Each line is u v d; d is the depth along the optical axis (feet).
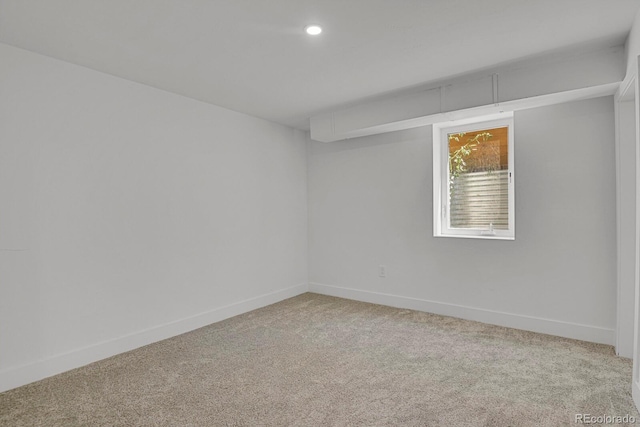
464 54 8.08
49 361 7.84
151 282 9.84
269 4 5.96
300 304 13.44
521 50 7.91
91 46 7.43
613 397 6.64
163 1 5.80
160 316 10.03
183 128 10.71
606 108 9.04
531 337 9.72
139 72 8.87
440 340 9.62
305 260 15.38
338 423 6.00
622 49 7.70
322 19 6.48
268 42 7.36
